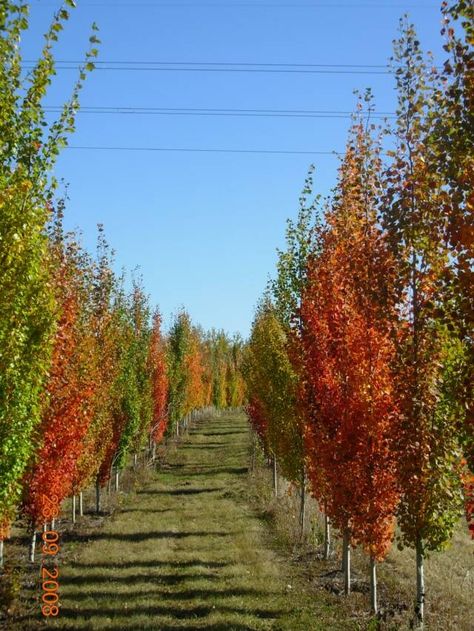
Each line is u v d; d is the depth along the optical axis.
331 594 11.85
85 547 15.53
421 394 8.58
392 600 11.38
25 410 7.82
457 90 5.94
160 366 34.41
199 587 12.15
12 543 15.62
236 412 77.44
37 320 7.86
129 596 11.57
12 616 10.25
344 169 10.77
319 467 11.31
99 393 17.38
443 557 14.79
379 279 8.80
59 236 13.75
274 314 21.50
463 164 5.83
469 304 5.59
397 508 9.76
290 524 17.75
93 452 18.00
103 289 19.33
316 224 15.17
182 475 29.28
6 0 6.68
